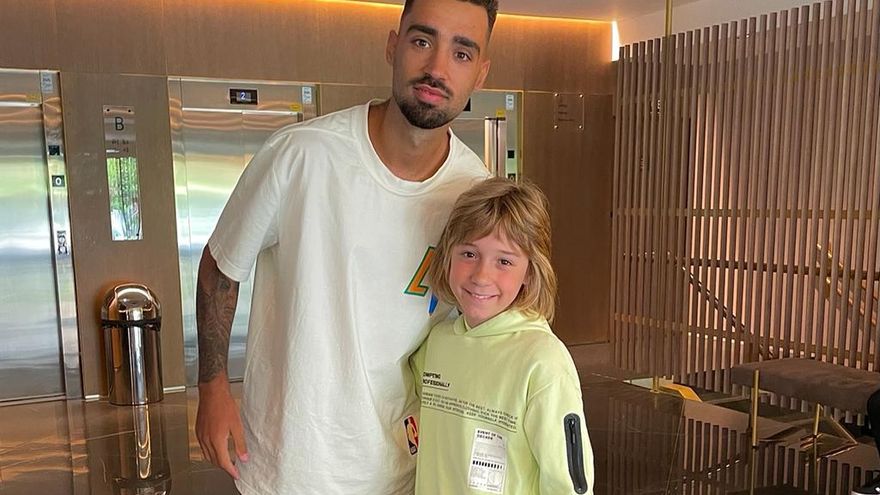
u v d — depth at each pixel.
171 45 5.03
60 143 4.83
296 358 1.50
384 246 1.53
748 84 4.67
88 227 4.92
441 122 1.44
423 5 1.39
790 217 4.52
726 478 3.47
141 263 5.09
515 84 6.25
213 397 1.56
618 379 5.55
